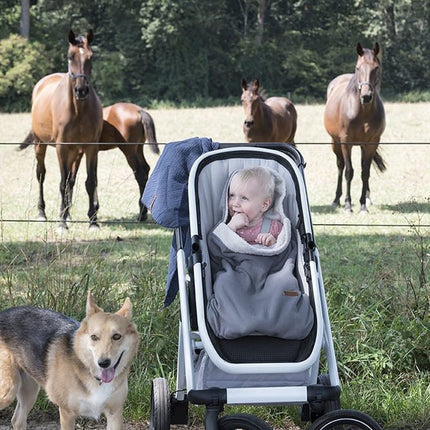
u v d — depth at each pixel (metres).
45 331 6.39
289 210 6.31
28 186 22.23
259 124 19.95
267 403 5.50
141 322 8.23
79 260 10.72
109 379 5.81
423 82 72.19
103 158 28.25
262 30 72.06
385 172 25.16
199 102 67.06
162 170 6.54
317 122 42.38
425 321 8.39
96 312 6.01
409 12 71.50
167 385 6.36
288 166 6.36
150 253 11.15
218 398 5.46
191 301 6.02
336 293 8.93
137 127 18.20
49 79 18.22
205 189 6.31
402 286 9.32
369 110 18.30
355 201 19.98
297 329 5.54
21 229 15.62
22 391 6.71
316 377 5.84
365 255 13.43
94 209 16.98
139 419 7.23
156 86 70.00
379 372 7.73
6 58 64.00
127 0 69.19
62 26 68.75
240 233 6.05
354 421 5.34
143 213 17.00
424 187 22.17
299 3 72.12
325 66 71.94
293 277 5.80
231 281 5.69
